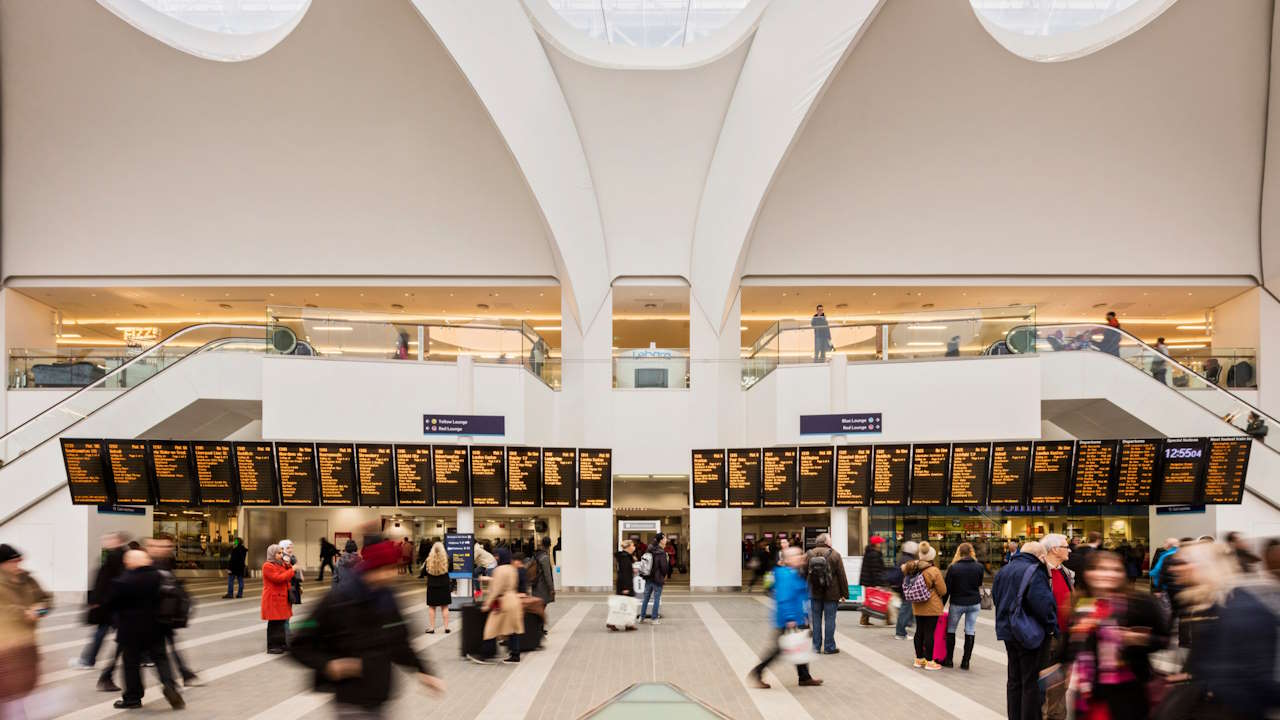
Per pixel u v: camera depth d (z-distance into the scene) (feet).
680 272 89.97
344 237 87.66
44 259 87.61
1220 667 16.58
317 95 77.87
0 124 81.05
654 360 87.25
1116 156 80.89
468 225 87.10
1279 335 86.17
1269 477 65.41
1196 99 77.46
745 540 99.30
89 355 86.63
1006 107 77.15
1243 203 83.82
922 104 76.48
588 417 86.12
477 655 40.98
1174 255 86.28
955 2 66.85
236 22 80.02
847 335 74.23
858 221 85.30
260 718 28.91
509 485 65.31
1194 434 68.59
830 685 35.06
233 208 85.76
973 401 71.41
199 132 80.94
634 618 52.39
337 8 69.77
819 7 67.51
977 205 84.17
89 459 61.87
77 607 64.80
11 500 67.67
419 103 78.13
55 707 22.82
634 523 76.23
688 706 20.80
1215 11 71.31
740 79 80.38
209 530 95.35
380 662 17.81
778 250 87.20
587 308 86.12
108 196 84.74
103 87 78.13
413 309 100.89
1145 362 70.79
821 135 78.69
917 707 30.91
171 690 30.27
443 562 52.19
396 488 64.18
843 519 66.54
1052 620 24.50
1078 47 73.61
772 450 65.36
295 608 61.52
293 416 70.74
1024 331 71.46
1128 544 80.89
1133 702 19.92
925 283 89.35
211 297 94.43
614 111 83.35
